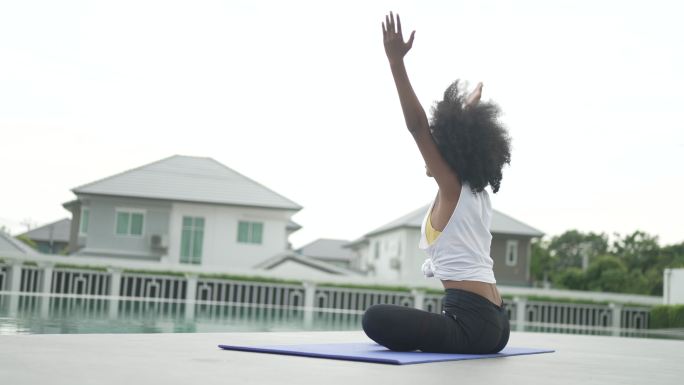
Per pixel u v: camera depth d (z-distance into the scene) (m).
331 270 30.47
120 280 25.75
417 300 26.64
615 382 2.43
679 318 23.62
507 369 2.65
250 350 2.96
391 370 2.39
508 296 27.58
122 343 3.09
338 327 11.41
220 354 2.77
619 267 40.31
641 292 39.25
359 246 45.69
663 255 46.12
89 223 30.78
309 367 2.39
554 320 28.06
